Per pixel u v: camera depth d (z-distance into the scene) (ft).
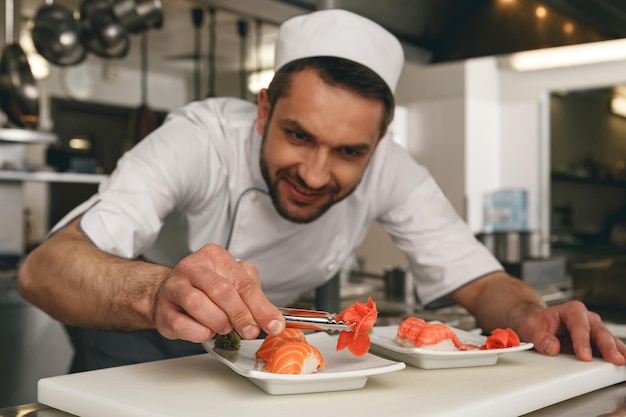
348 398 2.32
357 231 4.80
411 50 6.75
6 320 8.75
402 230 4.75
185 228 4.50
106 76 16.85
